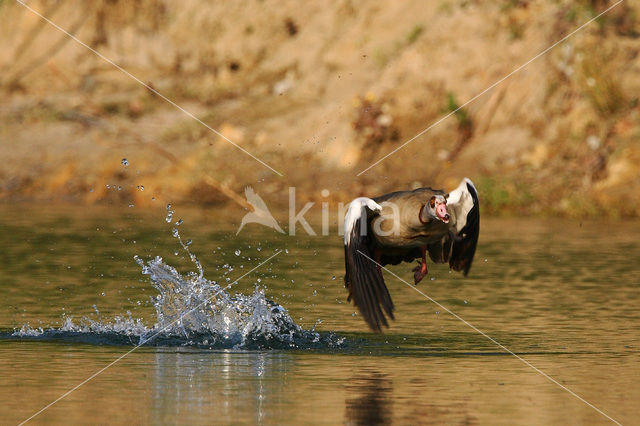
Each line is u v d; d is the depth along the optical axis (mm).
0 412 24578
